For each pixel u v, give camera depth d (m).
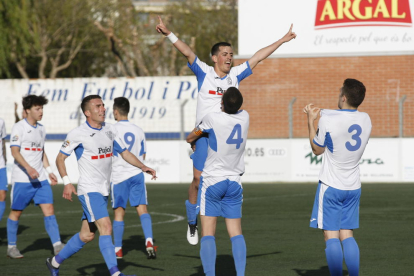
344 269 15.93
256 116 48.38
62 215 28.17
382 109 46.66
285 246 19.20
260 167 42.12
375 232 21.61
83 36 83.25
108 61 91.06
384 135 46.66
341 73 47.41
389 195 33.06
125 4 83.50
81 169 14.23
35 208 31.70
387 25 46.81
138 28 87.06
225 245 19.61
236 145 13.09
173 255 18.09
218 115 13.05
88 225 14.34
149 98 52.19
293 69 47.97
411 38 46.59
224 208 13.52
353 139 12.57
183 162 43.09
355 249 12.75
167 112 49.72
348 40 47.31
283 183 41.19
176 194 36.16
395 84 46.69
